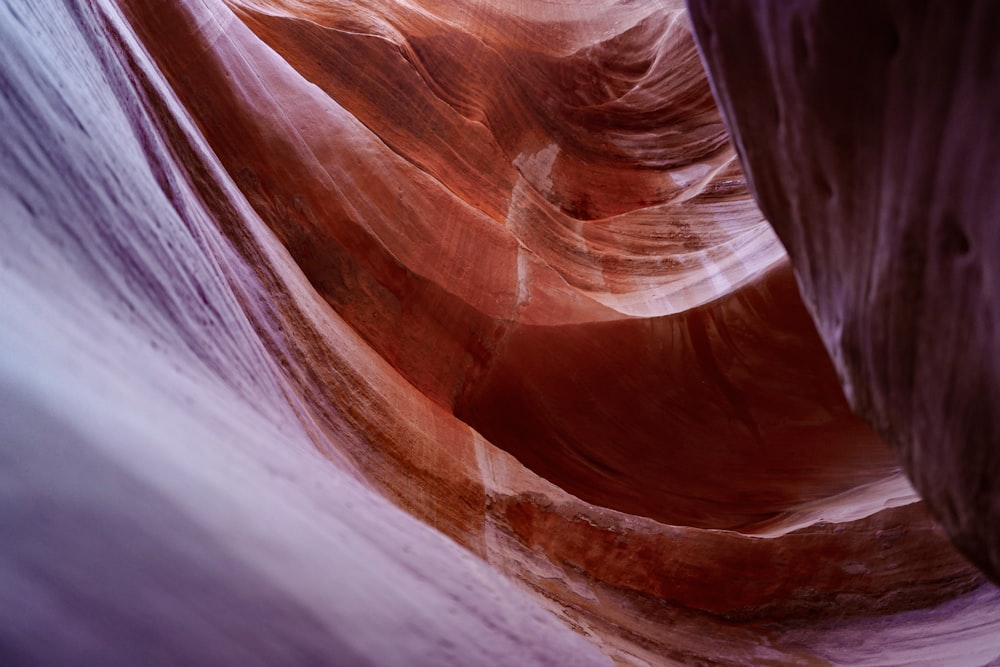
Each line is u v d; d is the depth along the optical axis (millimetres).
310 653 1368
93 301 1790
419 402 6453
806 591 6094
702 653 5477
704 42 1794
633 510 7422
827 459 7949
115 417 1348
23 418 1073
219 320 3211
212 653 1107
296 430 3412
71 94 2426
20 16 2275
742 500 7699
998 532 1263
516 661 2576
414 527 3486
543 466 7492
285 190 7266
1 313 1213
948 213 1162
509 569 5023
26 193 1701
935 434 1354
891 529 6246
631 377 8047
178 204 3744
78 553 999
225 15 8000
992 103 1008
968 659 5016
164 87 5691
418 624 2041
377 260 7469
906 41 1134
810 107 1417
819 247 1620
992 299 1109
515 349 7840
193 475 1493
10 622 807
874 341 1467
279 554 1587
